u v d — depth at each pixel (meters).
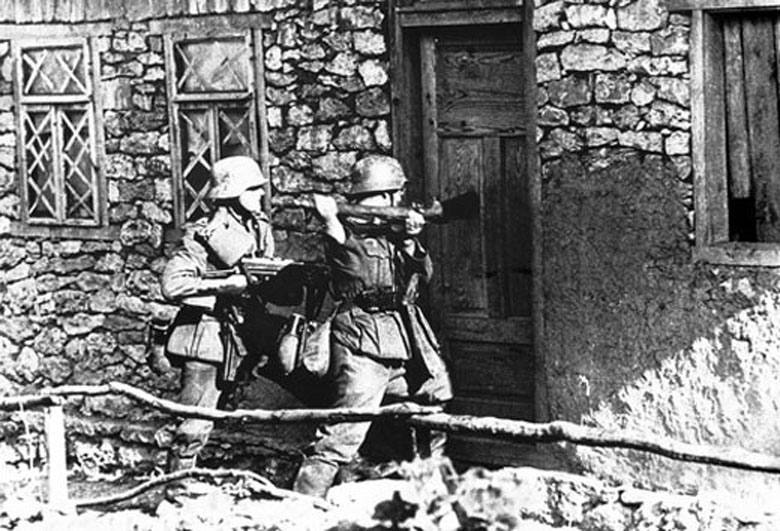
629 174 9.47
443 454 10.21
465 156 10.53
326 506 8.45
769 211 9.20
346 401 9.63
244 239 10.09
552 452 9.99
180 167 11.78
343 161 10.90
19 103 12.48
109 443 12.05
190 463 10.26
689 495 9.12
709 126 9.23
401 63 10.57
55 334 12.46
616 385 9.64
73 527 8.47
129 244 12.05
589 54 9.55
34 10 12.32
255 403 11.28
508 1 9.91
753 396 9.13
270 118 11.20
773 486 9.12
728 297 9.17
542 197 9.83
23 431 12.42
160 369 10.50
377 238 9.66
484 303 10.53
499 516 6.25
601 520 8.06
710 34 9.19
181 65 11.71
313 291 10.20
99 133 12.11
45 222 12.44
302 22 10.99
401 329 9.69
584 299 9.71
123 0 11.88
